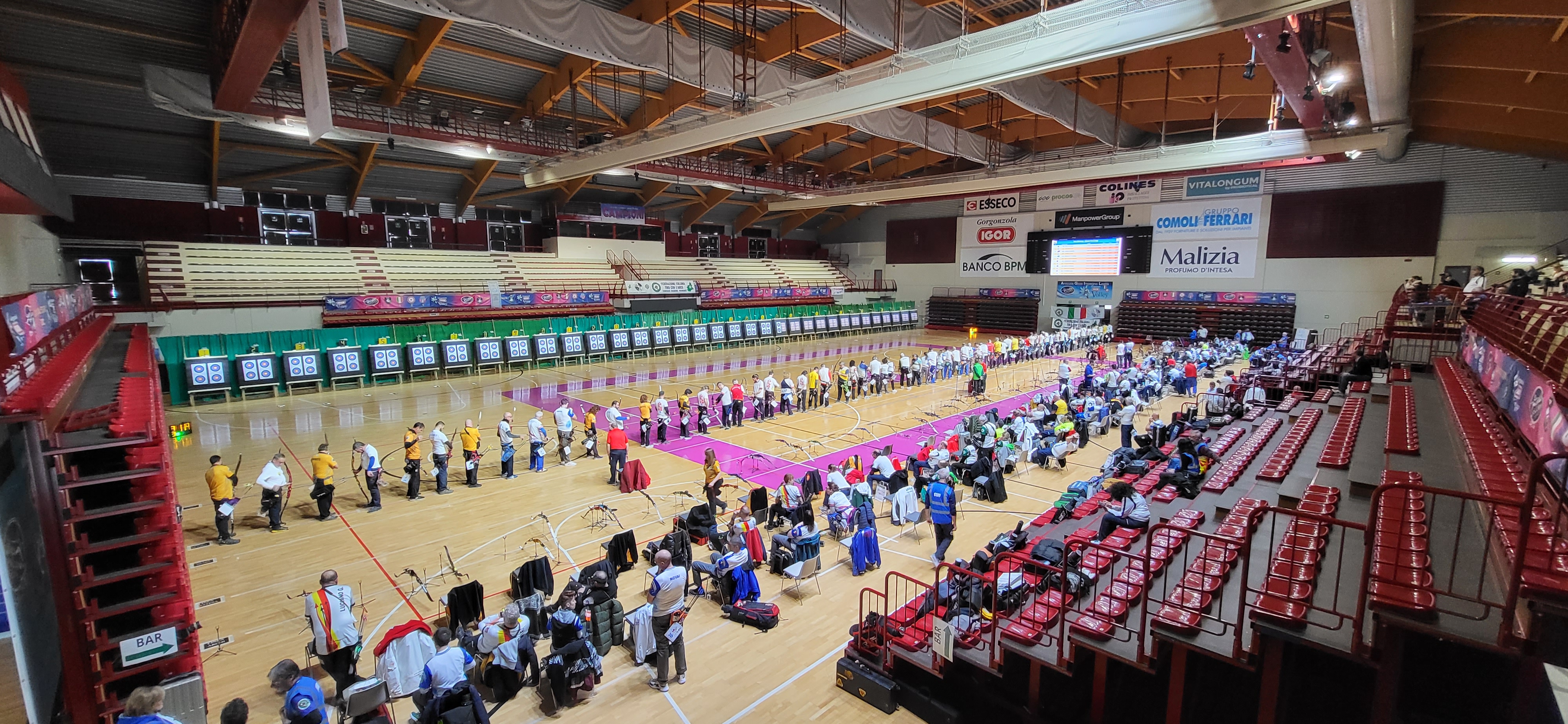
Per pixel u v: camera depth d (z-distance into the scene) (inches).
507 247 1681.8
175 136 1027.3
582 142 1251.2
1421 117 1007.6
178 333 1034.1
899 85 633.6
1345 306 1457.9
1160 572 339.0
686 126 854.5
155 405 367.2
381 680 285.9
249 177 1217.4
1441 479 409.1
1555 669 301.9
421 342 1192.2
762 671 358.9
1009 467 700.0
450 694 269.9
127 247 1120.2
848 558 496.4
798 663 366.9
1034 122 1391.5
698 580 439.8
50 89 831.1
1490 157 1270.9
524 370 1300.4
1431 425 558.9
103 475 265.0
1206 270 1640.0
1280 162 1101.7
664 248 1924.2
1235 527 377.7
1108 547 366.0
